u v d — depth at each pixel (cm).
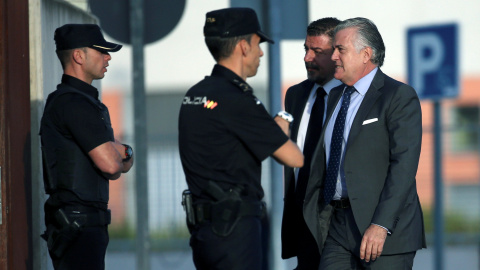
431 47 2694
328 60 1845
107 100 5325
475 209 4334
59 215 1662
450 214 4334
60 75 2231
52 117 1680
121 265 3828
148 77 5391
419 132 1653
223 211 1480
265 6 2198
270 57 2192
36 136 2002
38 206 1995
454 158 4397
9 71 1797
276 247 2203
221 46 1525
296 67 5322
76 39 1717
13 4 1845
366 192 1667
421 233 1700
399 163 1627
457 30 2667
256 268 1503
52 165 1678
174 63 5378
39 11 2006
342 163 1711
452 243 4284
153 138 4022
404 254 1669
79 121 1658
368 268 1675
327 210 1759
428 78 2695
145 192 2327
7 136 1764
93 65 1734
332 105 1781
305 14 2203
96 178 1695
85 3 2395
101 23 2302
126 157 1781
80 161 1678
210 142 1491
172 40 5362
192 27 5353
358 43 1692
